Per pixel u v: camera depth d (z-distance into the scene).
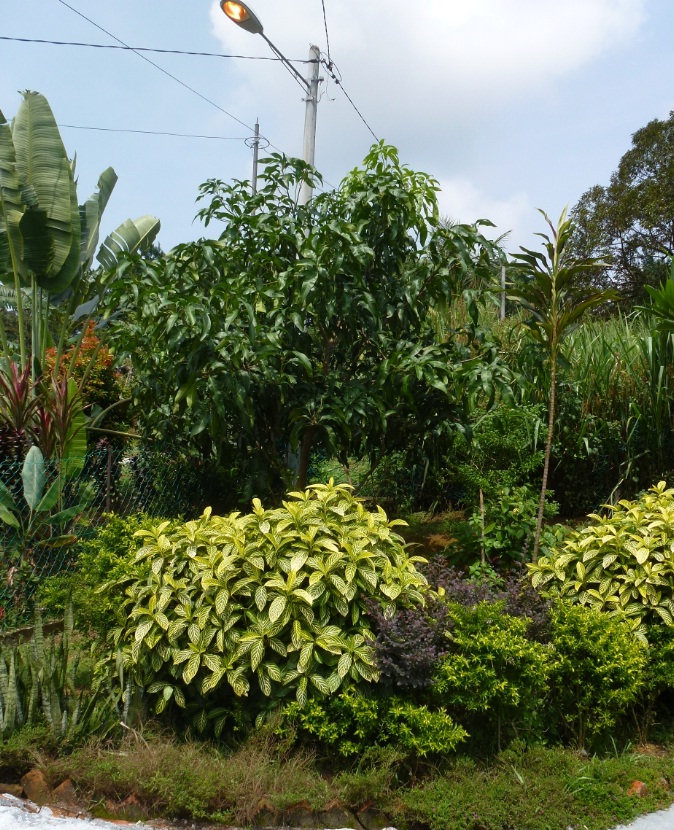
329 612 3.75
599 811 3.32
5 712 3.69
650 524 4.52
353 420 5.84
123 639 3.94
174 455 6.47
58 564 5.66
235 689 3.55
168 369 5.57
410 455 6.77
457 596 4.07
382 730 3.58
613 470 8.02
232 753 3.62
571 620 3.87
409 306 6.18
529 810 3.22
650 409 7.66
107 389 7.83
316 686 3.54
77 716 3.77
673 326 7.04
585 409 8.01
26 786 3.43
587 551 4.61
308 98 8.64
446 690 3.61
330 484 4.29
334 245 5.46
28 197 7.25
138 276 5.85
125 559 4.25
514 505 6.14
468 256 5.92
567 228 5.40
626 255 24.34
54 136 7.51
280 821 3.24
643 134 24.52
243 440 6.36
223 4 7.32
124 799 3.34
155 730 3.80
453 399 6.22
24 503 5.65
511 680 3.64
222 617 3.70
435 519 8.50
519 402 7.41
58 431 6.09
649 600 4.30
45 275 7.57
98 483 6.25
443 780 3.44
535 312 5.62
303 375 5.99
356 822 3.27
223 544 3.99
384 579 3.90
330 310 5.53
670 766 3.76
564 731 4.06
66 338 8.19
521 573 5.16
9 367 6.44
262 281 5.96
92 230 9.03
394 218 5.99
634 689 3.80
